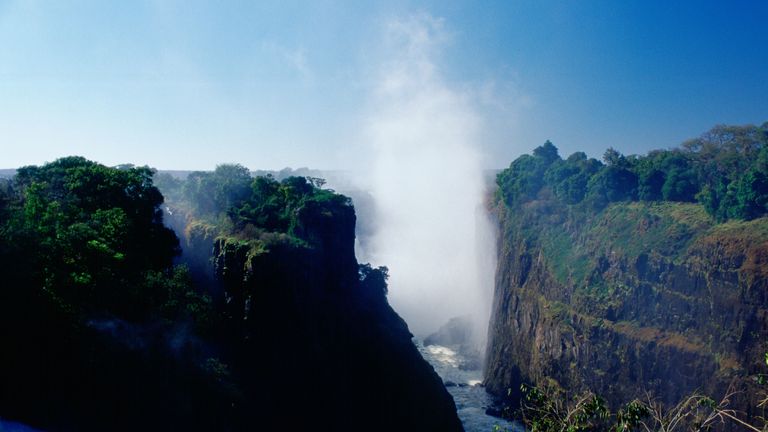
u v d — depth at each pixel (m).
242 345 63.72
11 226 42.34
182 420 48.94
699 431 23.31
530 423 27.80
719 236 78.94
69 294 41.91
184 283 60.41
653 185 102.31
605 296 91.94
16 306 38.50
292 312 67.38
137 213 60.91
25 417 36.44
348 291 83.06
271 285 65.81
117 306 46.91
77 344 40.62
